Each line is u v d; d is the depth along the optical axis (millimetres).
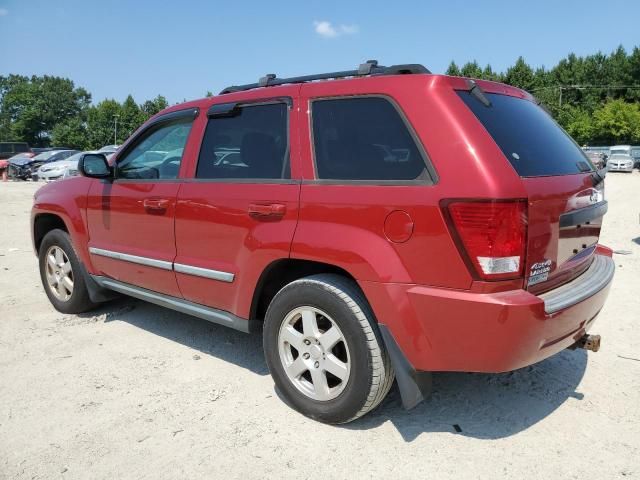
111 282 4625
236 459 2842
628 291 5824
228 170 3633
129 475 2719
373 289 2805
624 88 76875
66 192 4961
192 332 4680
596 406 3371
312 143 3197
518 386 3639
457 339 2652
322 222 3025
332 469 2756
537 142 3115
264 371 3904
